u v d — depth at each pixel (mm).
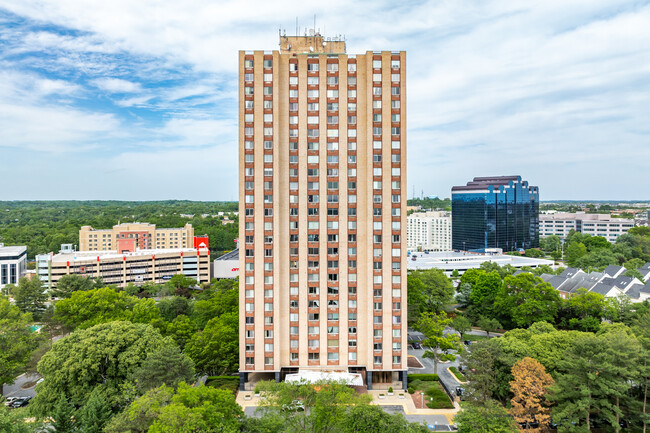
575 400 63250
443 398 83000
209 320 102062
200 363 86750
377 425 53969
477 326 137000
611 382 60969
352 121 87438
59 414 59250
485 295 138375
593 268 175750
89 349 70875
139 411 53906
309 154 87062
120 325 79500
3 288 151875
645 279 154000
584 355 64562
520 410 64188
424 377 93812
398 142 86812
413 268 188875
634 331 88625
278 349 85812
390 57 86562
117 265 185750
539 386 65812
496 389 75500
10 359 84750
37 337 91438
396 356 87000
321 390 64562
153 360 66875
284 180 86938
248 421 57562
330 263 87125
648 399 69000
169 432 47344
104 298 103938
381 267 86562
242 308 86062
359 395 66062
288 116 87188
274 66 85562
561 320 120875
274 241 85625
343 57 87062
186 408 50781
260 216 86000
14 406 80500
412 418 75625
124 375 72812
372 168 86500
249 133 86188
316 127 87062
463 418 57156
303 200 86750
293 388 65125
